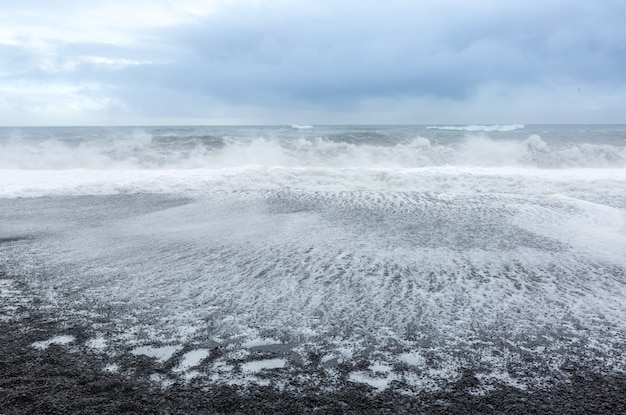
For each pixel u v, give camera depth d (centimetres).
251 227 697
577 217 763
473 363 296
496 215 784
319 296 410
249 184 1130
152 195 1019
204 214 805
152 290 426
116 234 655
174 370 286
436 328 346
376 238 625
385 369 288
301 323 354
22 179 1195
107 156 1683
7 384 268
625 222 725
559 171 1301
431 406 249
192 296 411
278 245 588
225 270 486
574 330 344
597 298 408
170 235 646
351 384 271
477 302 397
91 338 329
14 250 568
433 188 1084
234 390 264
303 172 1211
